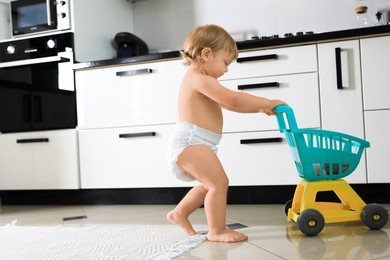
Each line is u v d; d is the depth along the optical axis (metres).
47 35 2.62
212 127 1.50
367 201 2.09
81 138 2.51
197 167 1.43
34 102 2.62
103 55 2.86
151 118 2.37
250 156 2.20
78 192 2.57
